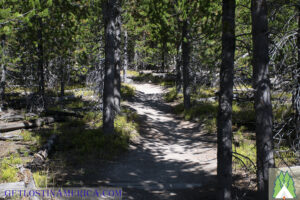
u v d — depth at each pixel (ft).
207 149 37.47
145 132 47.42
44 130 43.45
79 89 80.84
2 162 26.63
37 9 22.68
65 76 59.93
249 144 35.24
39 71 50.75
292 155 28.63
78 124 47.85
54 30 38.88
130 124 48.16
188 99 60.85
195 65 59.57
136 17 69.00
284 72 21.88
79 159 31.01
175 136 46.09
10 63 48.16
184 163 32.53
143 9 62.39
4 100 59.52
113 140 37.58
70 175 26.32
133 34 116.67
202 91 75.20
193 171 29.66
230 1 18.28
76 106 61.52
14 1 22.44
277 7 23.88
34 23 36.24
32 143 36.96
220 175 19.15
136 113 59.36
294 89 22.16
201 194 23.48
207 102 63.82
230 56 18.66
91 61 52.60
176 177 27.89
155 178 27.50
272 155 18.42
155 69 157.48
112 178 26.73
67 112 52.60
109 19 38.91
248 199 21.17
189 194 23.52
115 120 47.98
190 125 51.98
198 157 34.58
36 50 45.37
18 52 42.75
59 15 36.55
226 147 18.95
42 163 29.12
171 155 35.88
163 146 40.22
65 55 45.57
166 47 77.15
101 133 40.04
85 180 25.34
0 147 34.63
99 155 32.73
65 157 31.60
